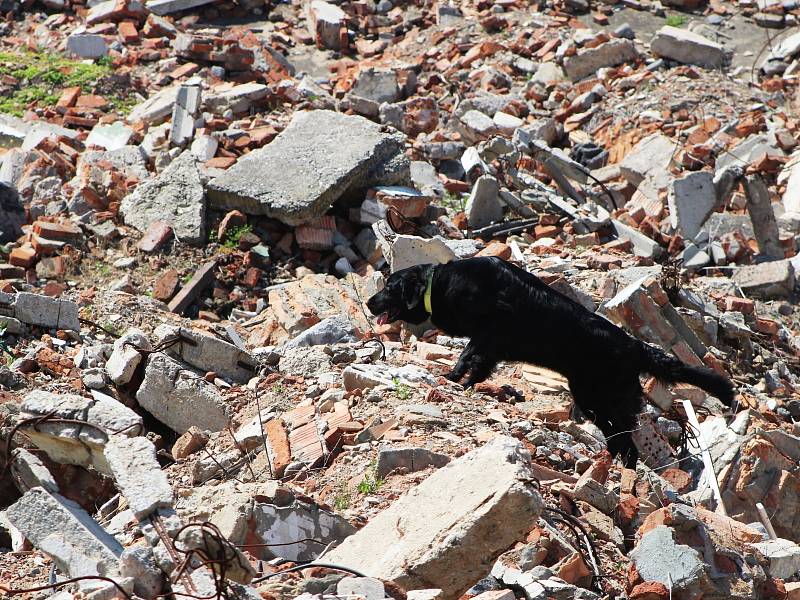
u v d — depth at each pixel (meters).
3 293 13.48
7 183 18.14
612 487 10.48
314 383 12.22
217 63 27.00
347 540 7.86
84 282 16.83
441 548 7.09
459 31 30.39
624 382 12.64
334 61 29.17
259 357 13.21
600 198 22.64
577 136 25.38
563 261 18.55
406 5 32.19
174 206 18.44
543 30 29.77
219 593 6.12
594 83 27.36
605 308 16.16
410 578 7.15
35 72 25.28
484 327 12.89
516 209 20.86
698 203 21.36
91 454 7.67
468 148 23.17
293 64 29.09
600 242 20.62
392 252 16.69
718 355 16.95
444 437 10.26
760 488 12.85
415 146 23.28
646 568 8.61
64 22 29.28
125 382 12.15
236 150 21.33
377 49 30.06
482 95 26.72
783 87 27.44
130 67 26.91
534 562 8.38
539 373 14.52
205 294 17.31
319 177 18.72
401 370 12.27
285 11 31.69
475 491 7.31
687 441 13.73
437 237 16.73
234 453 10.70
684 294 17.55
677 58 28.56
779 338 18.34
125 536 8.18
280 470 10.22
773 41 30.14
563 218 20.83
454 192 21.67
